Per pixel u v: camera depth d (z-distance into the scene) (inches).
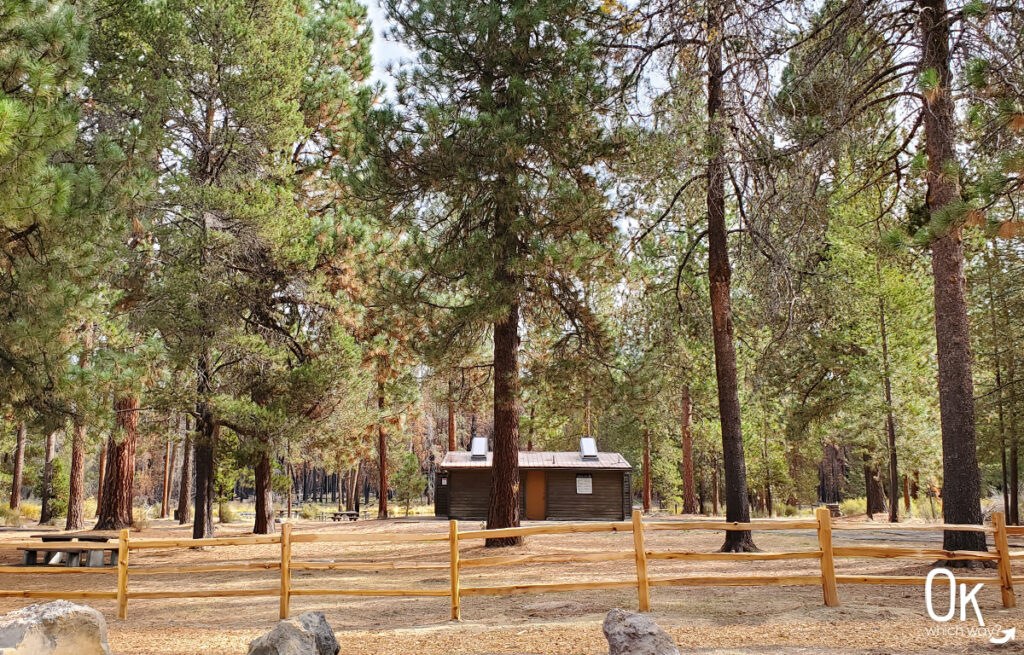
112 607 406.9
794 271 560.1
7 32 371.2
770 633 285.9
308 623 259.0
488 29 576.1
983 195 309.3
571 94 567.8
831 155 469.7
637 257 685.3
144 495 2637.8
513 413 653.3
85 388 478.3
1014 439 867.4
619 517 1219.2
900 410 1024.9
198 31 733.9
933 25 430.9
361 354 813.2
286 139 745.0
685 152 518.3
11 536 861.8
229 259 759.1
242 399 719.7
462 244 621.6
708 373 811.4
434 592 345.4
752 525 341.7
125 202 476.7
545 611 354.9
